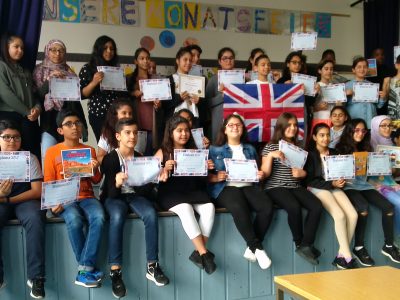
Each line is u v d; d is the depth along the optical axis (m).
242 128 2.77
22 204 2.29
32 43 2.87
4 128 2.27
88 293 2.31
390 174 2.98
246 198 2.61
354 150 2.96
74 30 4.29
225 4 4.77
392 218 2.80
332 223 2.75
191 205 2.50
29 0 2.83
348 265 2.63
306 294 1.47
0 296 2.21
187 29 4.64
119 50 4.43
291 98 3.27
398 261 2.77
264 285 2.62
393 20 5.25
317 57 5.17
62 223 2.28
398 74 3.74
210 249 2.51
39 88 2.87
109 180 2.41
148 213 2.33
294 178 2.77
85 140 3.15
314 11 5.12
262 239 2.55
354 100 3.51
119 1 4.40
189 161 2.49
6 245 2.20
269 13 4.95
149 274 2.34
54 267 2.26
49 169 2.38
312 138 2.96
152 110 3.16
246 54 4.88
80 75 3.11
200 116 3.36
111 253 2.26
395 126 3.50
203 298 2.50
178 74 3.23
